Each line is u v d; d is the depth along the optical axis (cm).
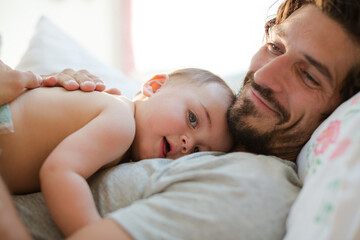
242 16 268
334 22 75
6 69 82
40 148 75
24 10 279
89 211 62
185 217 57
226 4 274
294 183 72
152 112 91
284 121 84
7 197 57
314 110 82
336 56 75
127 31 304
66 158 66
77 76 91
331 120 73
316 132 78
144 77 310
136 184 70
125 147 78
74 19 297
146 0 302
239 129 88
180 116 90
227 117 95
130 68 310
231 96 103
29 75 80
